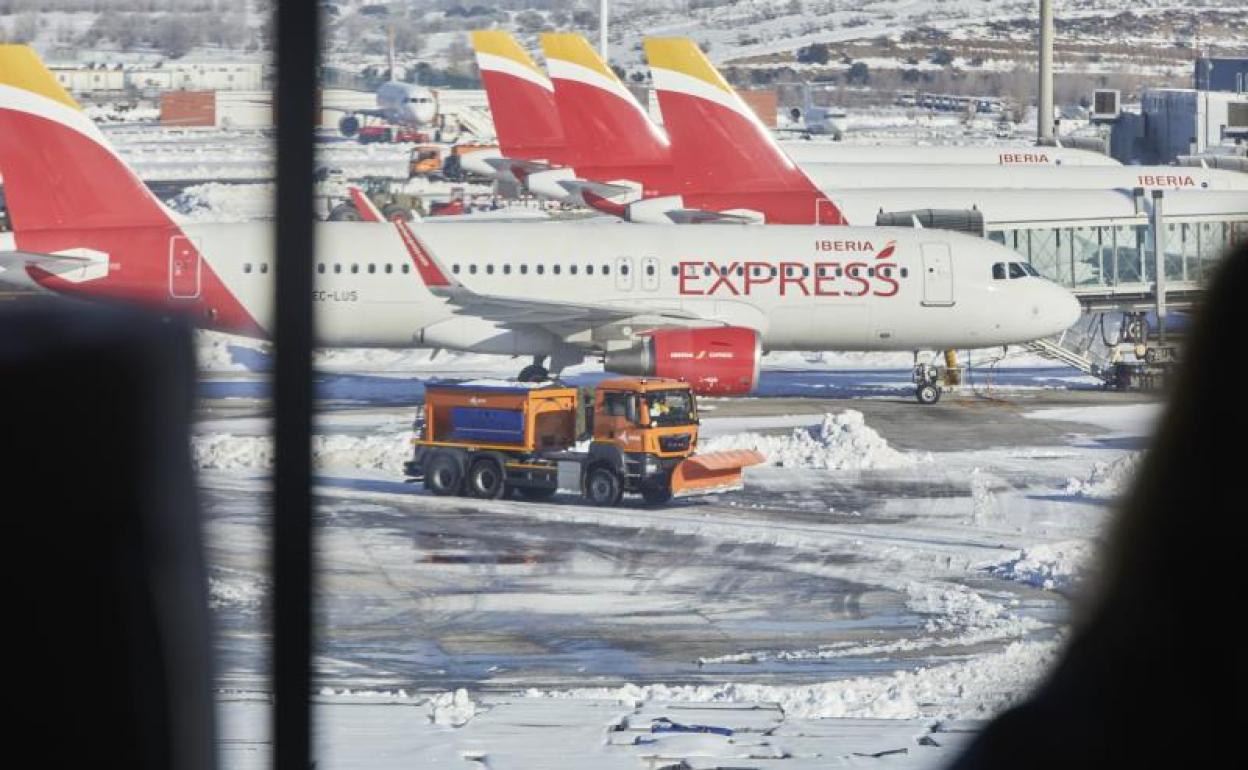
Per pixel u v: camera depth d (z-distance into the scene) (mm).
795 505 146000
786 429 188375
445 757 68750
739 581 115688
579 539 129375
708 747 71062
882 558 123562
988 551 126062
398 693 82312
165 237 191750
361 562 118812
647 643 98625
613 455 143625
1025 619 104812
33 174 193125
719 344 194000
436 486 148250
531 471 146125
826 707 81500
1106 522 23234
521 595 110188
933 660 95125
